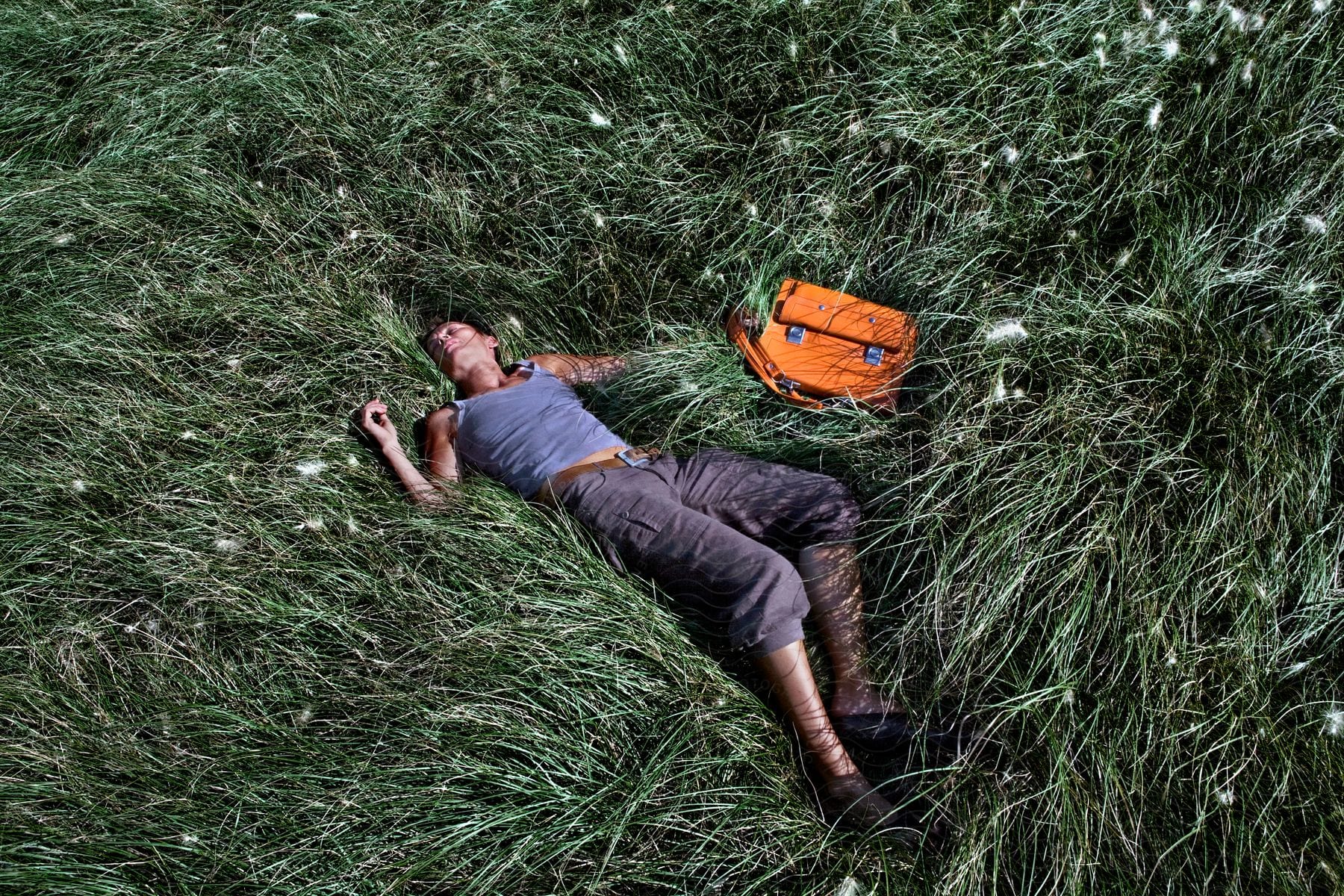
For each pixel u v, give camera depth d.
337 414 3.45
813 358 3.39
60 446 3.17
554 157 3.95
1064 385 2.91
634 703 2.65
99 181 3.85
